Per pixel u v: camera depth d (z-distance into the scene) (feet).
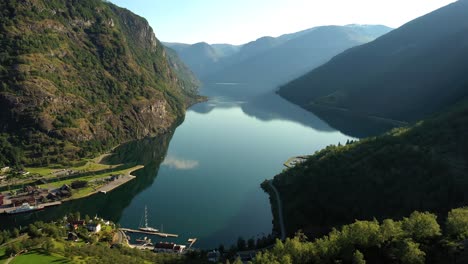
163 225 554.05
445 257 276.21
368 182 517.55
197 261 398.42
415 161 521.24
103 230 504.43
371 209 472.03
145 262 387.75
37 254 382.22
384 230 306.96
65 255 378.53
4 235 434.30
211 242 503.61
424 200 439.22
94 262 359.46
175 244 482.69
